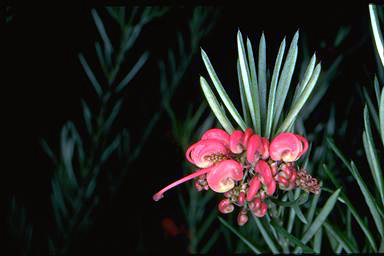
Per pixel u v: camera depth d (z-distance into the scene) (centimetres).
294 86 35
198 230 38
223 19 48
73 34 50
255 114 22
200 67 49
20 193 49
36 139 50
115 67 42
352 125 37
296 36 21
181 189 42
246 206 22
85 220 43
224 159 22
